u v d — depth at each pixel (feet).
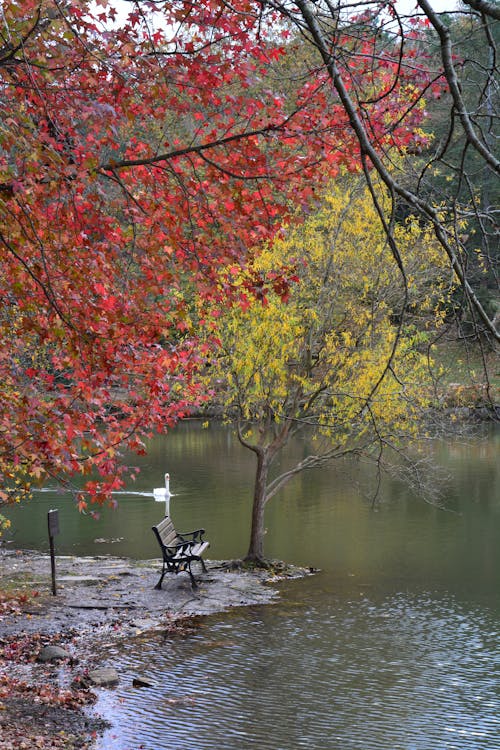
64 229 19.26
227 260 21.66
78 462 23.85
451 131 10.66
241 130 20.03
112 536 65.05
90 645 36.78
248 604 44.24
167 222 21.01
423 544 59.72
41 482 23.13
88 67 19.07
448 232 10.57
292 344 50.19
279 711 29.37
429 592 46.83
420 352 50.14
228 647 36.83
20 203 16.08
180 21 18.44
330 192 49.47
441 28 10.08
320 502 78.54
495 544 59.26
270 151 20.88
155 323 24.22
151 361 25.48
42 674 32.60
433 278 50.31
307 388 53.01
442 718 28.96
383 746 26.40
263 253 46.39
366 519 69.62
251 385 51.67
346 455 55.72
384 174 10.70
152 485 90.27
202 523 68.64
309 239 48.93
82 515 74.64
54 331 19.81
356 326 51.52
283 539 61.93
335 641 37.99
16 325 27.73
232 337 49.75
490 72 10.80
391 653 36.22
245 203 21.49
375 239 49.57
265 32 19.63
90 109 17.80
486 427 126.21
